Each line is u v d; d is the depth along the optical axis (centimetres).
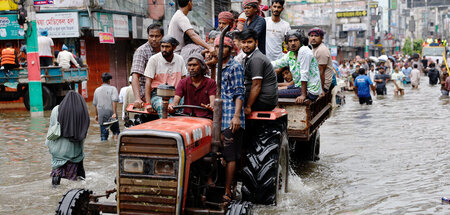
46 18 2070
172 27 680
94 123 1412
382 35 7825
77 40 2195
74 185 727
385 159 885
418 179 735
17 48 2055
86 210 483
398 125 1315
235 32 551
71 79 1759
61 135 713
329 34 6712
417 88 2848
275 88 586
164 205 423
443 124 1312
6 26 1811
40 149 1002
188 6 685
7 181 752
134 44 2623
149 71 589
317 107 820
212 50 626
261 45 724
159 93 487
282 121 616
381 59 3753
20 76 1711
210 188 502
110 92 1101
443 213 570
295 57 733
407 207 596
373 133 1188
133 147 427
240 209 455
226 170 525
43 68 1678
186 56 662
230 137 521
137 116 614
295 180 735
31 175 791
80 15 2098
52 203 638
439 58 4888
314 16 6731
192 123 474
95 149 1006
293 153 874
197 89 527
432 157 889
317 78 722
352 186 704
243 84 528
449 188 679
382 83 2348
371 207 599
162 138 420
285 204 604
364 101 1909
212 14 3159
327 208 596
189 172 455
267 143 582
